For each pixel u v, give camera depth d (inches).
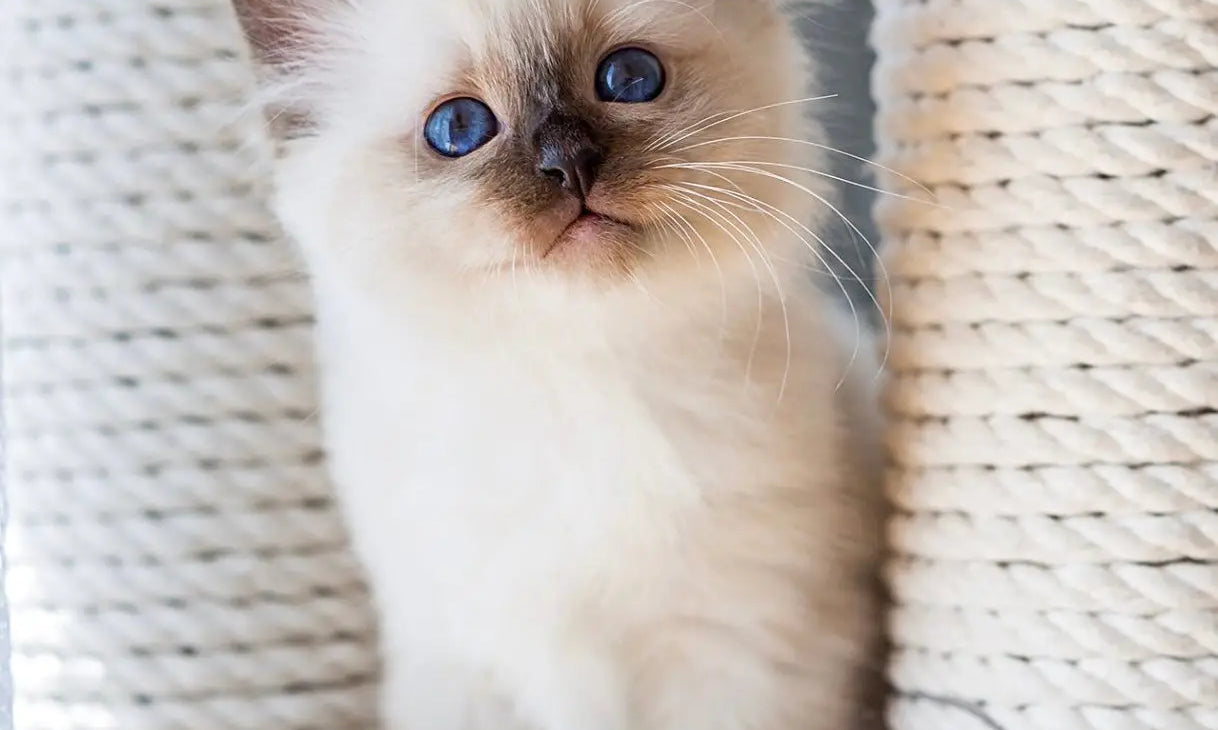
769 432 19.0
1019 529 18.0
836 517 19.2
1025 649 17.9
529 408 18.9
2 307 19.9
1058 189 17.7
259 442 20.2
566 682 19.1
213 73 19.9
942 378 18.3
